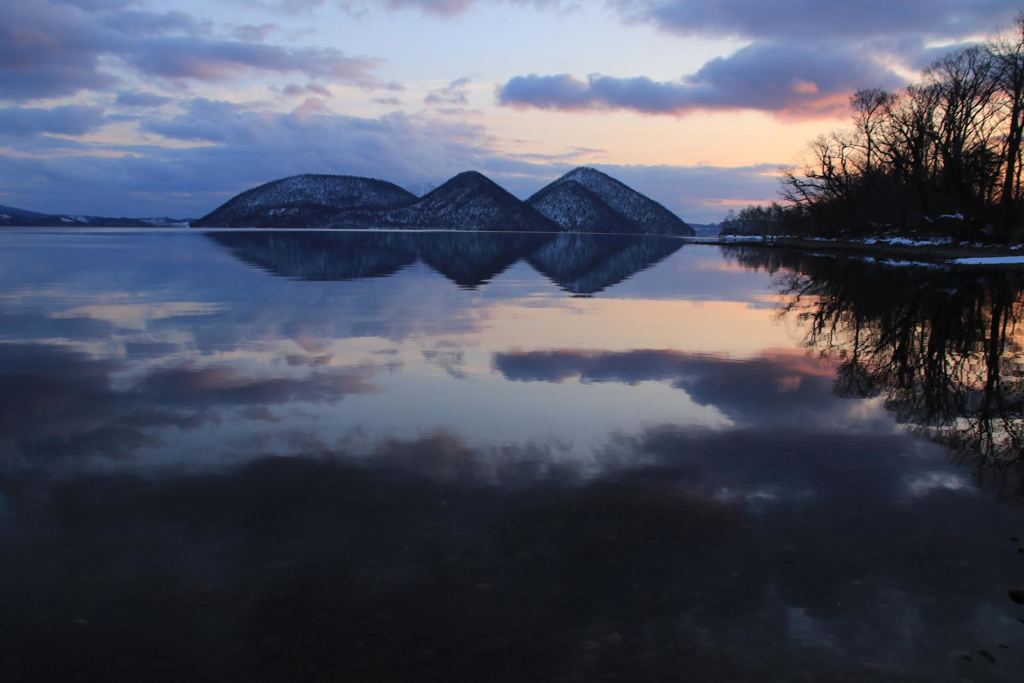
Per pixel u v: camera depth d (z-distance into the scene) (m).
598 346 11.73
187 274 26.91
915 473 5.75
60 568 4.00
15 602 3.64
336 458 5.96
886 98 57.47
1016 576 4.01
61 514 4.76
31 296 18.64
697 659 3.20
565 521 4.70
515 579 3.91
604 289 22.80
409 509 4.88
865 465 5.93
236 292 20.11
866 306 18.12
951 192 47.59
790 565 4.11
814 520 4.77
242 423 7.00
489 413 7.47
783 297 20.39
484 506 4.94
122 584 3.83
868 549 4.34
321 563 4.08
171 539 4.39
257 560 4.11
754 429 7.00
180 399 7.93
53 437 6.49
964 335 13.41
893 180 56.09
